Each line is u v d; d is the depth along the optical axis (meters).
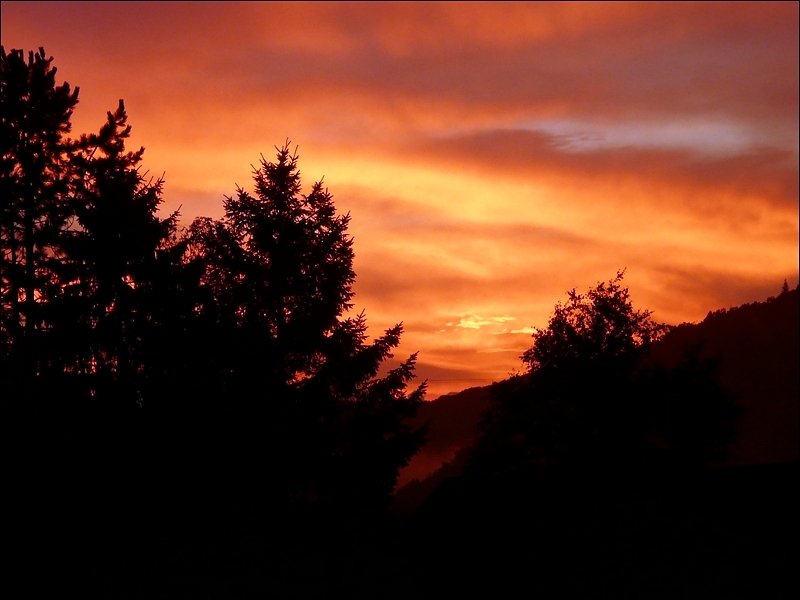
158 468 22.33
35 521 20.64
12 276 24.45
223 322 24.45
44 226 25.44
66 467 21.44
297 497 23.81
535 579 19.19
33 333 24.05
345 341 25.16
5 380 22.38
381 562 21.05
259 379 23.73
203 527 21.06
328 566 20.31
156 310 24.73
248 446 22.94
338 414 25.05
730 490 19.47
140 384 23.80
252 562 20.06
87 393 23.41
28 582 19.17
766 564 16.56
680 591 16.88
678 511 19.11
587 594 17.88
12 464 20.91
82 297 24.39
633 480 24.23
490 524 21.94
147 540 20.72
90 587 18.97
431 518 23.61
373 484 24.41
